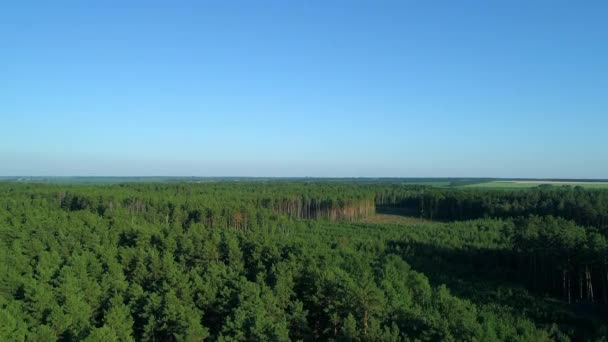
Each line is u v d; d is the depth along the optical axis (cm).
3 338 3525
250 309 4169
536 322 5506
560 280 6931
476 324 4128
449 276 7050
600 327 5188
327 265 6006
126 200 12281
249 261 6600
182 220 10681
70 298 4362
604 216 10612
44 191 13425
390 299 4931
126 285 5062
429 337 3847
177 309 4156
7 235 7506
